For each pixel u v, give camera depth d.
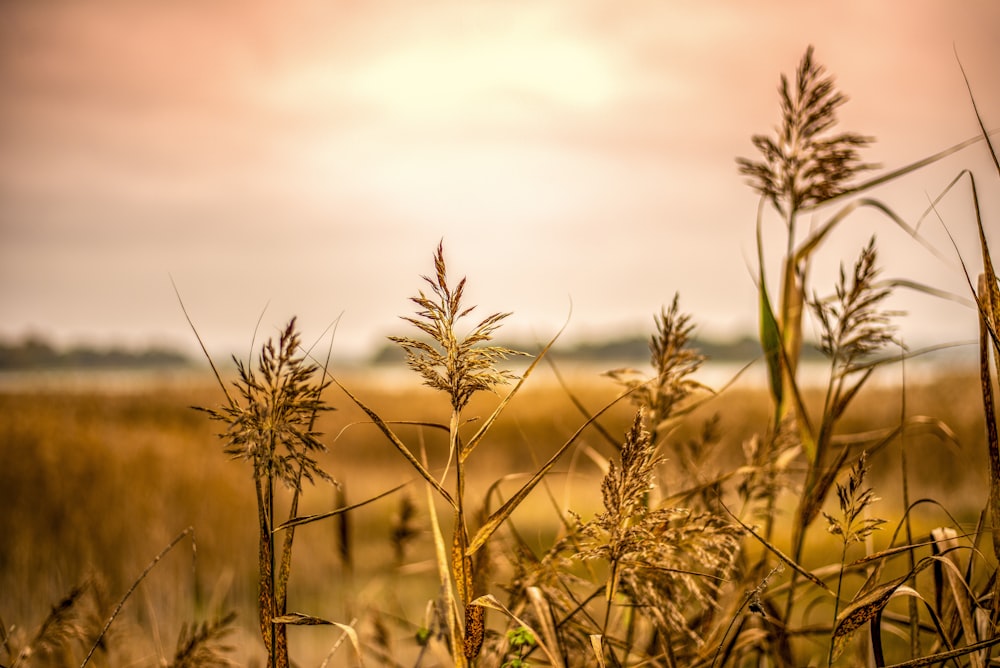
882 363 1.69
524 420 14.68
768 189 1.92
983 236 1.43
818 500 1.78
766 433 1.98
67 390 17.72
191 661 1.88
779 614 1.89
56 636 2.06
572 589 1.71
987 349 1.41
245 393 1.22
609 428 14.09
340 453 13.77
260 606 1.31
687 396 1.79
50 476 8.73
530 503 8.35
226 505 8.84
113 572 7.04
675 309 1.76
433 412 18.45
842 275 1.72
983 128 1.38
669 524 1.55
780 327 2.07
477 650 1.30
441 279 1.20
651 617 1.51
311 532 8.05
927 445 9.98
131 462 9.77
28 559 6.67
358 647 1.27
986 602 1.53
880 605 1.34
